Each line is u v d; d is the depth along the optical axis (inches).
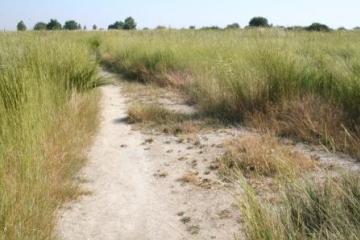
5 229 134.6
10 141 187.2
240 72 329.7
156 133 287.0
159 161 237.6
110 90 443.5
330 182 156.8
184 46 554.9
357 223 128.0
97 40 959.6
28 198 153.3
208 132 282.2
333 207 138.8
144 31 1117.1
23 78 241.4
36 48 341.1
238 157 225.8
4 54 315.9
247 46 448.5
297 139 254.8
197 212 179.3
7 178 161.0
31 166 172.9
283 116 279.6
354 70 289.1
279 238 124.4
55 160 200.7
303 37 677.3
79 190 196.2
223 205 183.5
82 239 159.8
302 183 160.7
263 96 303.3
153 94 414.3
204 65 452.1
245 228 150.1
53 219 160.7
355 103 261.6
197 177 212.7
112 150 256.2
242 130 281.3
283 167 187.8
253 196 139.9
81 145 246.7
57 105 271.1
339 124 252.8
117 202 189.3
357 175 162.9
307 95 286.4
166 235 163.2
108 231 165.9
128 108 344.5
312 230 135.0
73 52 379.2
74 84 356.5
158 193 198.4
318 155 228.5
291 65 307.7
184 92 403.9
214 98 329.4
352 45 489.1
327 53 457.1
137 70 533.3
